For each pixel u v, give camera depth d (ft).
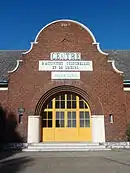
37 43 63.52
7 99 61.31
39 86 61.67
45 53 63.16
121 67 69.92
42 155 48.26
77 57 63.21
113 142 59.72
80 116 63.00
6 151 55.06
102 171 32.55
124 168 34.35
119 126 60.59
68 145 57.00
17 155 48.47
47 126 62.64
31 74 62.13
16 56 76.02
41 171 32.86
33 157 45.62
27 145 58.75
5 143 58.85
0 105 61.36
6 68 68.64
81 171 32.73
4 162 40.22
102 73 62.75
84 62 63.10
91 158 43.91
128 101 62.03
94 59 63.36
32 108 60.70
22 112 60.49
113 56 77.66
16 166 36.52
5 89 62.49
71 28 64.59
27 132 59.72
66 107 63.31
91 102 61.46
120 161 40.22
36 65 62.54
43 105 61.87
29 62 62.64
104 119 60.70
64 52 63.36
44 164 38.14
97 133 60.13
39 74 62.18
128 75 66.08
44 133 62.23
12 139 59.21
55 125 62.64
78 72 62.54
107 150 55.62
